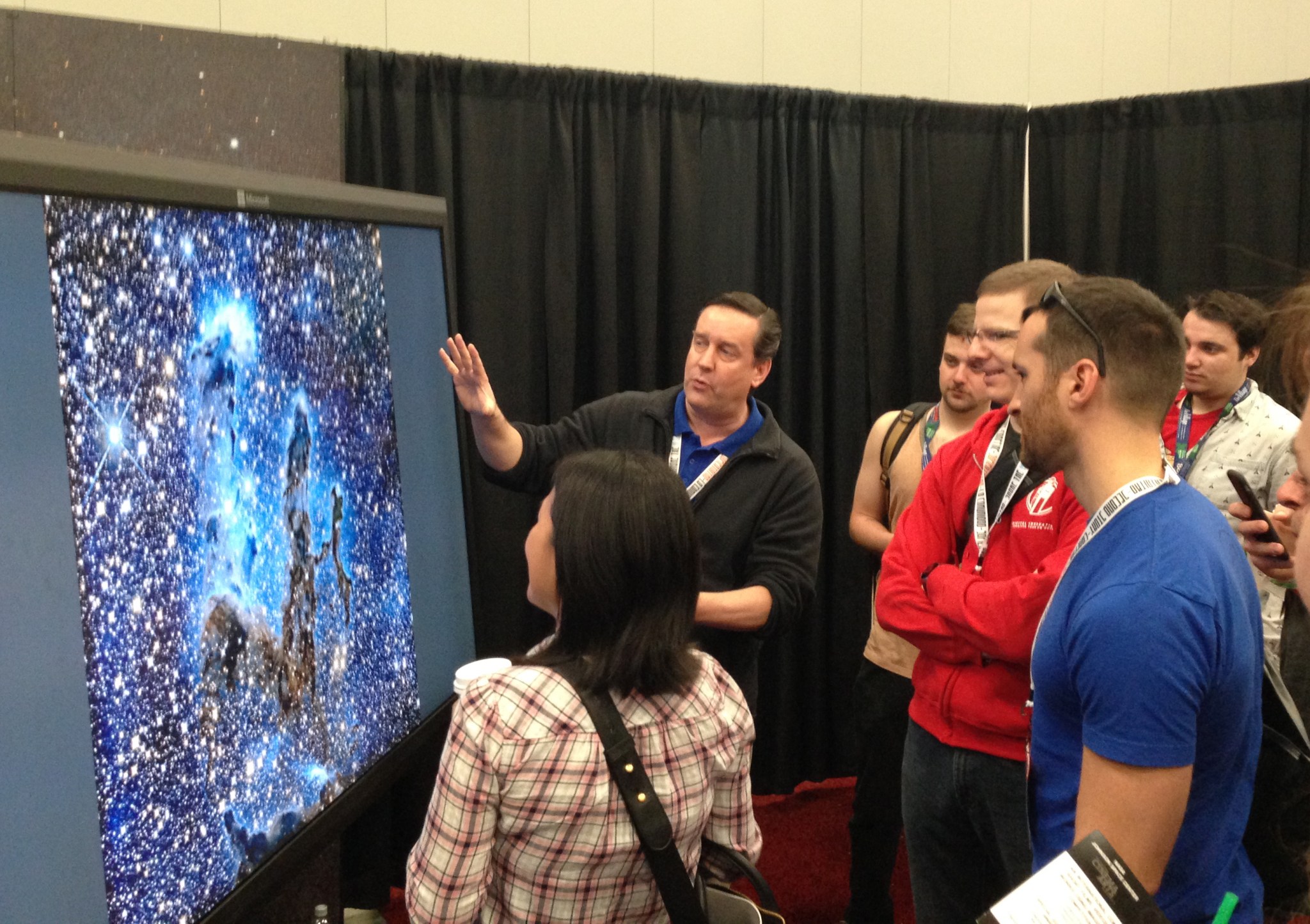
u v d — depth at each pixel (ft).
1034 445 4.65
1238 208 11.95
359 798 5.83
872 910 8.87
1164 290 12.20
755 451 7.79
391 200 6.47
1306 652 6.09
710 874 4.83
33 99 5.24
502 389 10.54
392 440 6.47
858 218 11.90
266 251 5.12
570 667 4.19
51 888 3.70
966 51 12.69
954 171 12.29
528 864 4.14
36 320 3.68
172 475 4.40
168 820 4.34
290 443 5.29
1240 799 4.36
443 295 7.30
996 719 5.75
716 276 11.35
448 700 7.28
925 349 12.28
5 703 3.51
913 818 6.40
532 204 10.55
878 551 9.06
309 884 6.75
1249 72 12.95
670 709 4.28
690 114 11.05
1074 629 4.20
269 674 5.08
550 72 10.46
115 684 4.05
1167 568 4.04
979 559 6.02
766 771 11.86
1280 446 8.77
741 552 7.81
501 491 10.46
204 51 6.07
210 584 4.63
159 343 4.33
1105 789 4.01
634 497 4.17
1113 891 2.94
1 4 8.95
